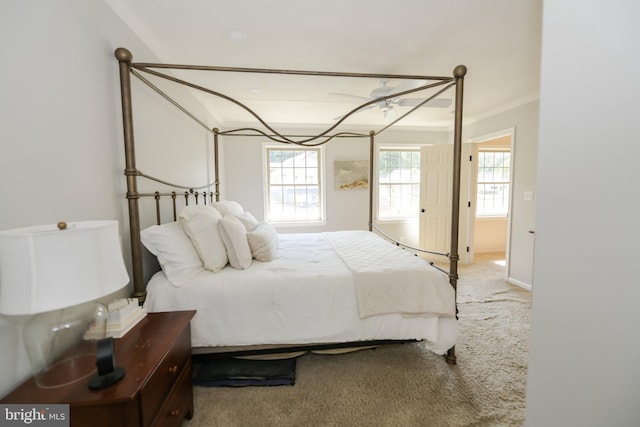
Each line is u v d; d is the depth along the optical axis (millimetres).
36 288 735
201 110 3244
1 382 889
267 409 1511
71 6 1220
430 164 4605
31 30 1024
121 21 1610
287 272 1866
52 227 926
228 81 2680
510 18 1740
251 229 2609
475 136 4207
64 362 912
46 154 1093
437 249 4598
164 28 1827
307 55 2219
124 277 962
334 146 4688
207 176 3453
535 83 2822
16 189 972
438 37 1962
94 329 972
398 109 3758
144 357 1048
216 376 1700
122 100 1489
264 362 1858
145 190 1896
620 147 670
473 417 1461
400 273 1843
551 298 864
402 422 1429
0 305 738
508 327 2438
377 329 1740
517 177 3467
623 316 681
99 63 1414
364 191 4805
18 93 977
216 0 1550
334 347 1838
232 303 1645
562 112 807
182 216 1877
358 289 1759
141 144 1843
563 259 822
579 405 792
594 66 719
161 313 1437
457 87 1803
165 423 1099
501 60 2316
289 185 4695
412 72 2523
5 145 934
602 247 719
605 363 724
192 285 1652
